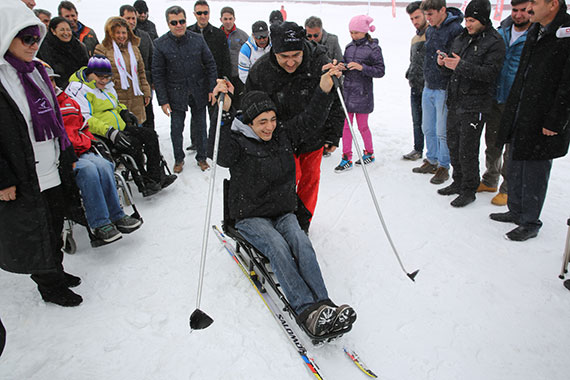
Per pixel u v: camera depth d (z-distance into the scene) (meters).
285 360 2.30
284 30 2.58
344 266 3.16
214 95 2.61
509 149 3.32
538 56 2.89
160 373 2.23
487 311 2.65
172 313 2.69
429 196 4.21
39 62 2.47
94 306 2.76
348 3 19.48
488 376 2.20
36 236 2.35
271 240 2.48
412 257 3.23
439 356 2.32
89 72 3.88
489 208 3.90
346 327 2.24
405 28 14.25
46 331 2.54
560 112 2.80
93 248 3.45
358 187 4.51
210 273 3.10
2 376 2.21
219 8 19.03
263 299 2.71
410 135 6.07
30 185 2.28
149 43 5.52
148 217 4.01
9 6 2.14
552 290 2.80
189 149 5.72
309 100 2.94
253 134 2.64
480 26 3.48
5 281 3.01
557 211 3.79
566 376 2.19
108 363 2.30
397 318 2.61
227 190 2.93
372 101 4.84
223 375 2.21
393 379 2.19
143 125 5.72
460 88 3.71
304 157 3.17
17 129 2.19
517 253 3.21
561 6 2.74
